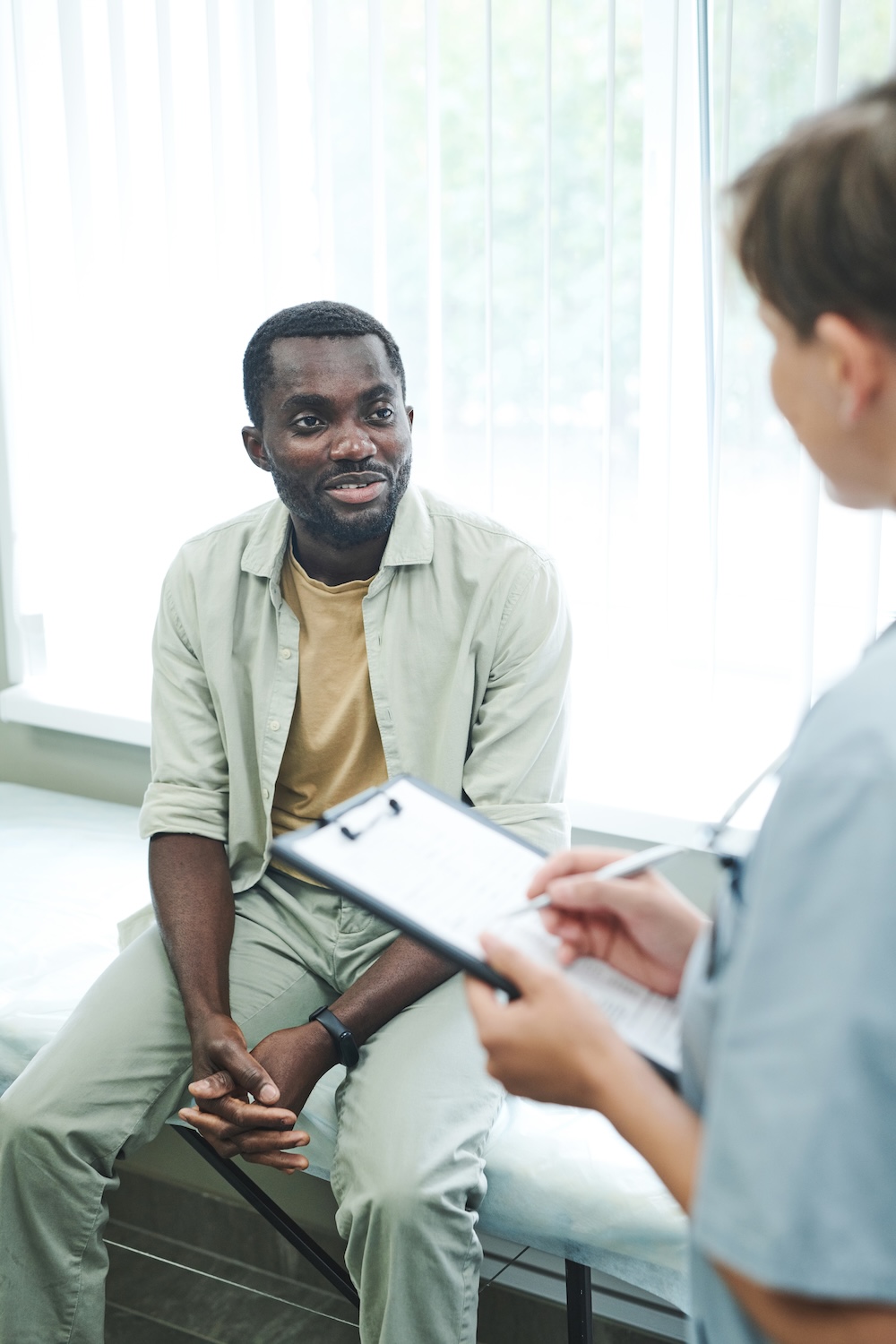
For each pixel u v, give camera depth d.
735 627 1.81
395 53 1.90
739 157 1.66
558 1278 1.68
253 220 2.07
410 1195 1.25
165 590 1.70
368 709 1.61
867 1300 0.53
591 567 1.92
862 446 0.61
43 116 2.26
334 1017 1.40
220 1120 1.33
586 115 1.78
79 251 2.24
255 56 1.99
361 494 1.51
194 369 2.18
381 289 1.98
